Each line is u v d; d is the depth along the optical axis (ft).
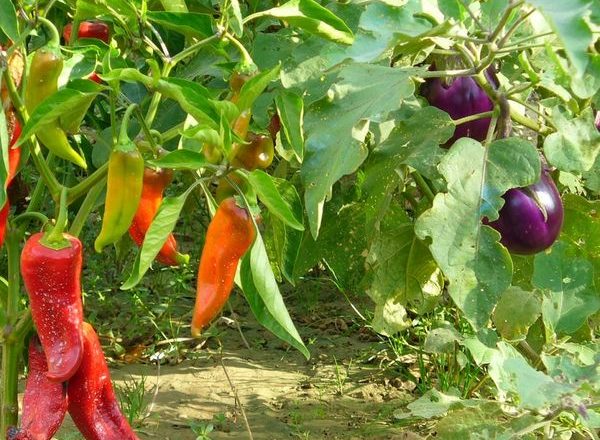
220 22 4.42
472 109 5.03
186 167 4.03
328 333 7.88
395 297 5.71
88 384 4.30
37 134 4.18
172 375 7.11
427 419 6.44
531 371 4.50
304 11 4.47
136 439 4.42
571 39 3.15
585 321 5.33
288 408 6.68
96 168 5.38
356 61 4.43
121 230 4.10
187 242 9.20
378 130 4.98
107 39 5.21
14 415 4.61
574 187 5.64
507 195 4.74
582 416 4.52
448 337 5.42
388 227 5.77
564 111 4.67
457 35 4.42
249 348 6.95
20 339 4.55
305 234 5.83
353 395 6.86
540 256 5.27
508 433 4.81
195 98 3.94
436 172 4.76
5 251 7.96
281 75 4.84
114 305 8.12
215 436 6.31
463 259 4.48
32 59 4.13
